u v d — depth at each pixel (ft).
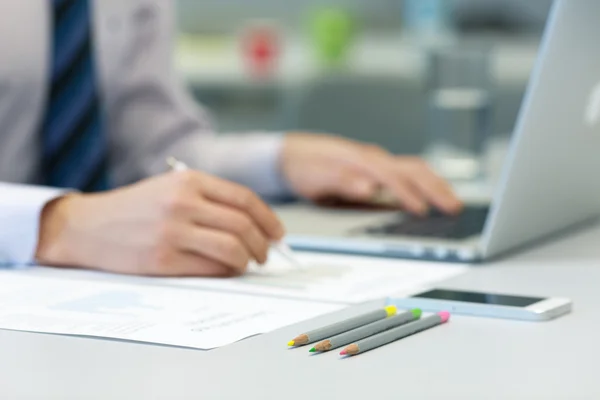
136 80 5.96
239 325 2.82
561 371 2.37
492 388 2.24
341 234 4.21
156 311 2.99
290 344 2.59
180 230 3.53
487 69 6.07
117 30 5.88
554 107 3.54
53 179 4.94
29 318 2.90
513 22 14.67
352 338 2.63
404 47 14.26
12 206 3.75
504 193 3.63
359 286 3.38
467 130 6.00
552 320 2.88
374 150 5.49
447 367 2.40
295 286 3.38
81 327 2.80
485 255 3.76
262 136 5.78
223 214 3.57
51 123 4.94
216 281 3.47
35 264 3.77
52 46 4.93
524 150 3.55
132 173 6.02
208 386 2.27
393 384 2.27
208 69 13.61
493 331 2.76
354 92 10.09
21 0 5.25
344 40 13.79
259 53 13.65
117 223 3.63
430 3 14.58
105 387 2.27
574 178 4.08
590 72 3.66
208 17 15.67
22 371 2.39
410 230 4.27
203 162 5.74
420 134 10.23
